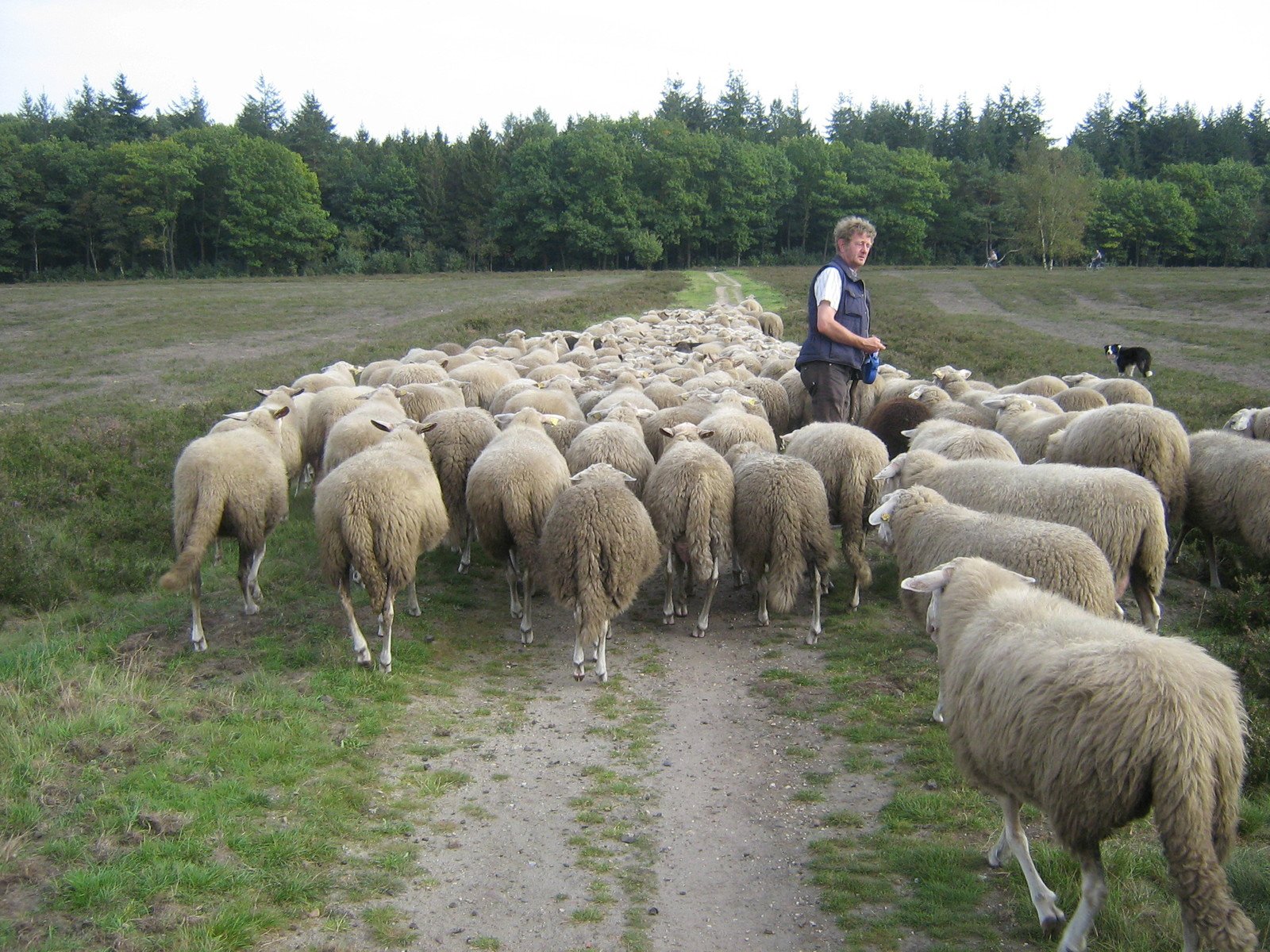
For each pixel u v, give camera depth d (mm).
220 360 29781
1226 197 104062
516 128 133750
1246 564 10227
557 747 7184
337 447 11219
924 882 5379
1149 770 4039
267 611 9750
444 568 11305
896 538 7730
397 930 4984
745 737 7336
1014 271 79562
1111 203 103375
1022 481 8156
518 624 9742
